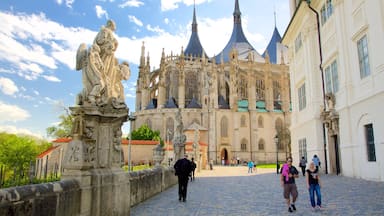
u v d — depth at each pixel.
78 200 7.29
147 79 96.75
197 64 101.94
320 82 31.47
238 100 100.50
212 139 88.94
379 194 14.17
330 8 28.48
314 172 11.70
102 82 8.60
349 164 24.30
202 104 92.81
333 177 24.78
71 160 7.75
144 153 57.31
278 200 14.18
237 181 26.58
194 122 89.69
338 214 10.07
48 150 42.41
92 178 7.97
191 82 100.81
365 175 21.64
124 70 10.07
